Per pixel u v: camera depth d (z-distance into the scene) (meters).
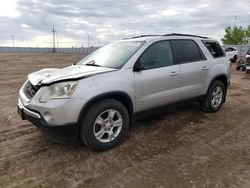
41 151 4.03
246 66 15.84
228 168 3.52
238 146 4.23
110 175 3.35
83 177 3.31
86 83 3.72
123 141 4.38
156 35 5.06
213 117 5.76
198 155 3.90
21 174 3.38
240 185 3.12
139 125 5.18
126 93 4.12
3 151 4.04
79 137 4.00
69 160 3.74
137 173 3.39
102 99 3.91
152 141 4.41
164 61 4.79
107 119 4.00
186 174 3.36
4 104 7.12
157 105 4.69
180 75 4.96
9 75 14.55
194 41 5.50
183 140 4.46
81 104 3.63
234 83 11.48
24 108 3.96
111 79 3.96
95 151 3.99
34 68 19.69
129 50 4.56
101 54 4.96
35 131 4.90
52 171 3.46
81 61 5.23
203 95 5.68
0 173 3.40
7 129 5.03
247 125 5.25
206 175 3.34
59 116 3.56
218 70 5.87
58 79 3.67
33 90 3.96
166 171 3.44
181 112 6.08
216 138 4.56
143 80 4.35
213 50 6.04
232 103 7.20
